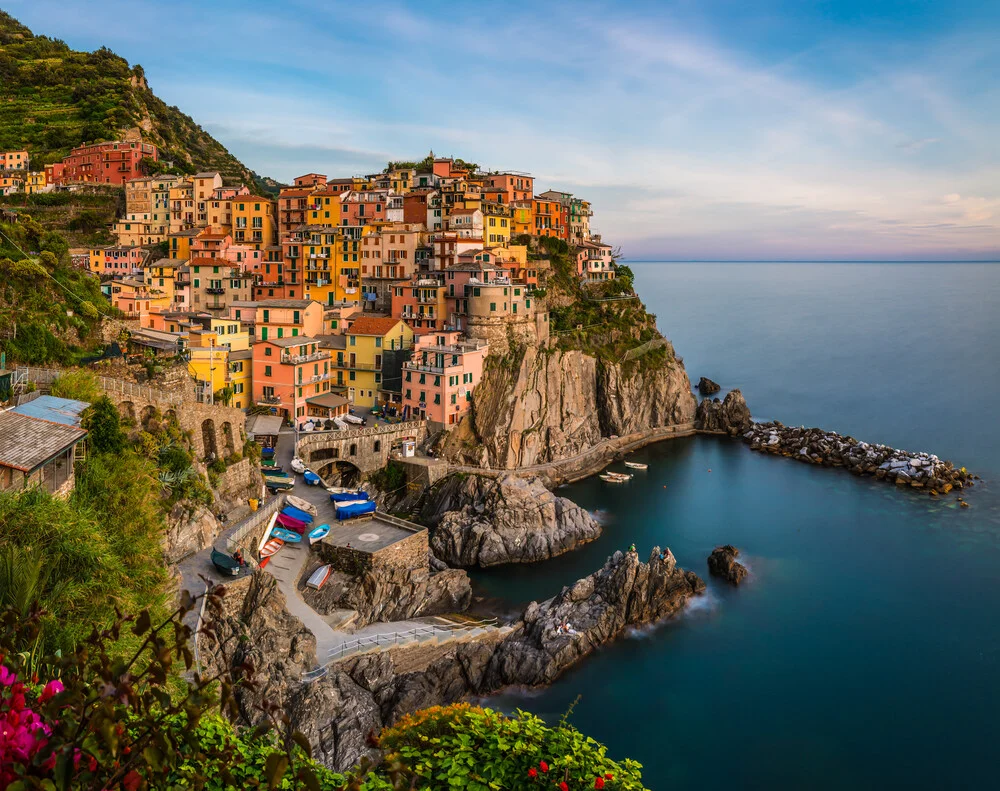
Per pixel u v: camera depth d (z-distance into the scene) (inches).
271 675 2427.4
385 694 2684.5
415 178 7618.1
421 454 5027.1
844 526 4650.6
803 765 2618.1
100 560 1643.7
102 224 7770.7
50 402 2442.2
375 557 3363.7
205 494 3083.2
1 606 1348.4
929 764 2645.2
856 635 3408.0
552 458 5516.7
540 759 964.6
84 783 505.0
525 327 5718.5
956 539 4456.2
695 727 2787.9
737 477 5600.4
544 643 3115.2
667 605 3506.4
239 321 5068.9
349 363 5487.2
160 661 542.9
